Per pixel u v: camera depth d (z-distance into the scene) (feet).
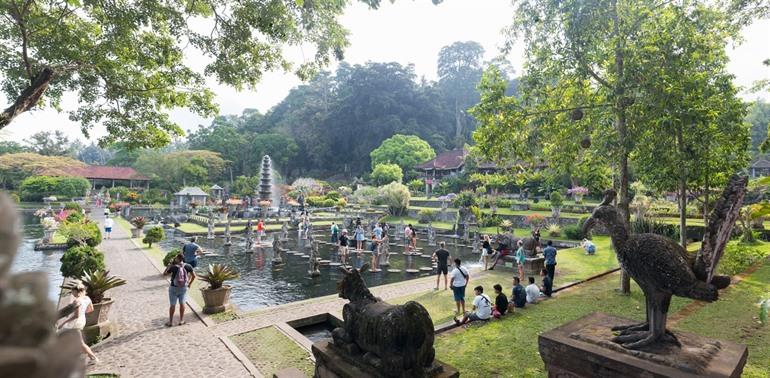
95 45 29.32
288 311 32.50
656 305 16.44
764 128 129.18
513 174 44.62
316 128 272.10
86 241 59.72
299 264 58.39
